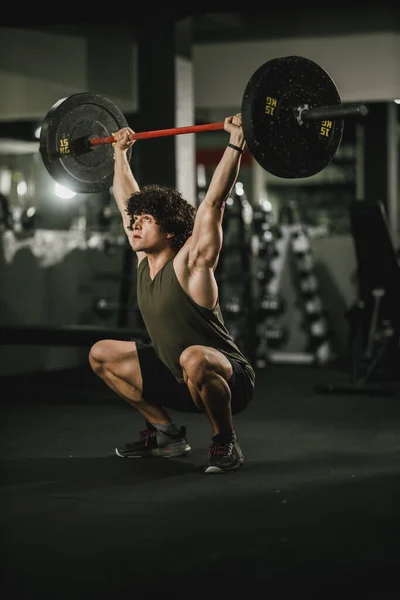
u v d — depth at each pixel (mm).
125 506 3121
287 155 3406
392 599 2197
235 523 2891
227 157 3420
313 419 5230
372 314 6723
